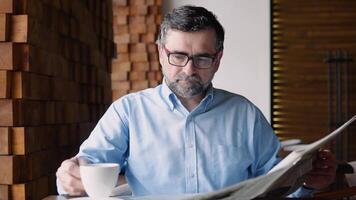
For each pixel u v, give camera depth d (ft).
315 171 4.50
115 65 15.05
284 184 3.57
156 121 5.27
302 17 15.25
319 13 15.17
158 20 14.93
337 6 15.11
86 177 3.92
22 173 5.35
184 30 4.80
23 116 5.37
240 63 15.21
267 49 15.16
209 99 5.35
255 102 15.21
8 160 5.23
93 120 8.51
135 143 5.21
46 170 6.10
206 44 4.82
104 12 9.17
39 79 5.81
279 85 15.38
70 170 4.36
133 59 14.99
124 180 5.33
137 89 14.98
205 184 5.15
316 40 15.21
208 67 4.91
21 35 5.27
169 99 5.28
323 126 15.24
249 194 3.36
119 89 15.03
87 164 4.36
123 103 5.37
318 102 15.24
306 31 15.24
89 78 8.23
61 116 6.70
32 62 5.47
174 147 5.19
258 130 5.46
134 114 5.30
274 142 5.52
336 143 14.87
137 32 14.98
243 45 15.21
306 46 15.26
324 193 7.06
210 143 5.25
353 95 15.03
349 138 14.83
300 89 15.30
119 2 14.97
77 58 7.45
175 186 5.13
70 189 4.31
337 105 14.62
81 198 3.91
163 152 5.17
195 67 4.89
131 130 5.24
